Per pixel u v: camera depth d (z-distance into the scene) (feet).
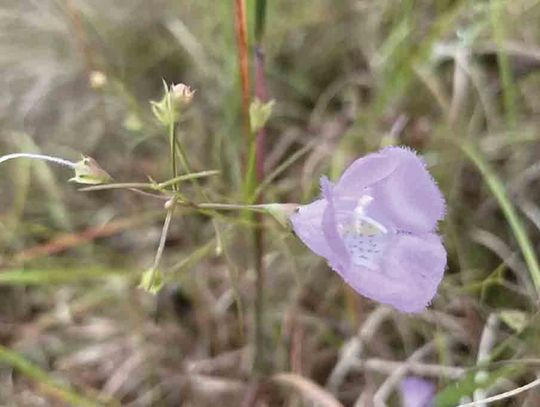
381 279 0.25
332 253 0.25
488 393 0.36
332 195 0.25
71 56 0.53
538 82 0.49
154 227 0.47
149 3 0.54
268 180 0.31
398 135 0.46
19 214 0.46
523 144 0.46
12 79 0.54
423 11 0.50
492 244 0.42
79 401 0.34
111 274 0.40
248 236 0.41
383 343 0.41
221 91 0.49
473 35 0.45
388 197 0.27
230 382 0.40
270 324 0.42
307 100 0.53
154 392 0.41
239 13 0.32
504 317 0.35
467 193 0.46
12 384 0.42
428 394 0.37
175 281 0.42
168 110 0.27
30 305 0.46
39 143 0.51
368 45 0.52
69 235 0.44
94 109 0.51
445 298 0.40
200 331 0.43
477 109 0.47
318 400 0.34
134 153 0.50
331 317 0.42
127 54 0.54
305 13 0.53
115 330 0.43
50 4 0.53
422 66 0.47
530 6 0.50
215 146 0.47
